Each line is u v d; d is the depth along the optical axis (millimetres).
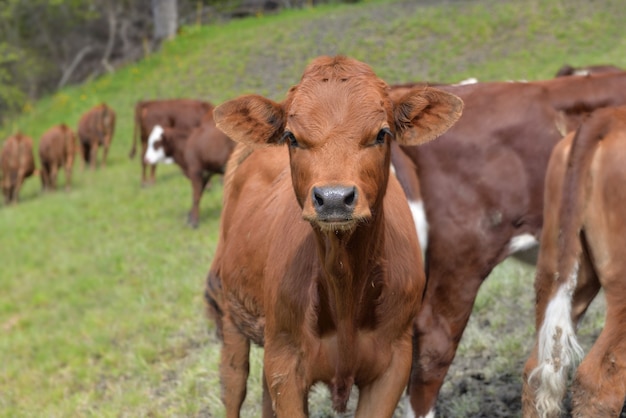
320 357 5551
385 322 5547
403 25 36781
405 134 5465
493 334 10062
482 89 7809
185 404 9555
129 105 36438
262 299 6363
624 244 5750
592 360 5680
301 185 4980
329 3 49688
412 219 6211
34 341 14164
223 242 7551
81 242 20484
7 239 21953
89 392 11172
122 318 14203
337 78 5129
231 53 38031
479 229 7543
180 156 23266
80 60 55906
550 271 6250
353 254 5195
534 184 7512
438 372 7551
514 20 34844
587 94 7641
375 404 5641
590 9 34656
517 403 8172
